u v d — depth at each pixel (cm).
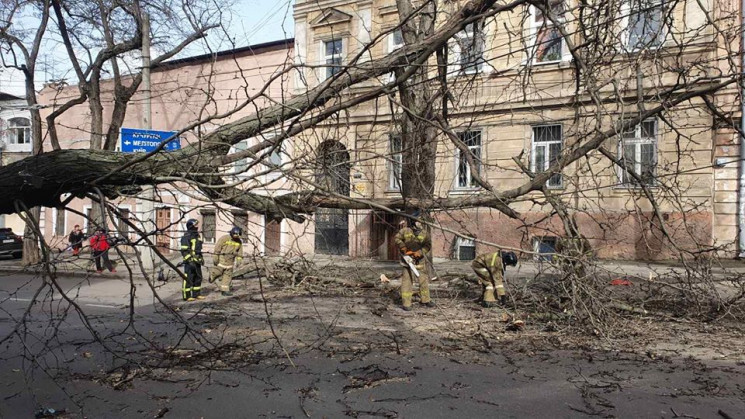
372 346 691
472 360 620
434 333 761
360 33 1961
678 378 542
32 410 487
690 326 751
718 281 751
